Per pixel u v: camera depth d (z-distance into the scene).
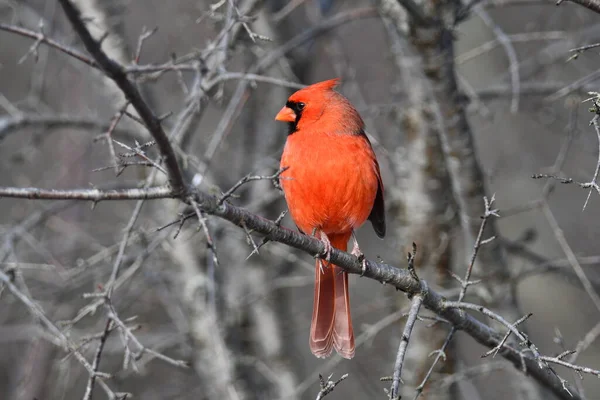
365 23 15.60
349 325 7.77
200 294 11.59
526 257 10.80
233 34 9.28
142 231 8.70
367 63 15.26
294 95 7.99
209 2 12.79
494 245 9.70
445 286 11.03
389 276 6.54
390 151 11.64
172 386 12.92
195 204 5.43
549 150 14.95
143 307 13.06
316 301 7.85
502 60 14.53
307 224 7.98
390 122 11.95
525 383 9.75
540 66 12.53
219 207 5.71
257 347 13.08
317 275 7.88
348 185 7.62
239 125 13.73
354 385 13.64
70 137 13.81
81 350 7.69
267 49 12.66
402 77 11.20
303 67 13.62
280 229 6.18
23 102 11.31
